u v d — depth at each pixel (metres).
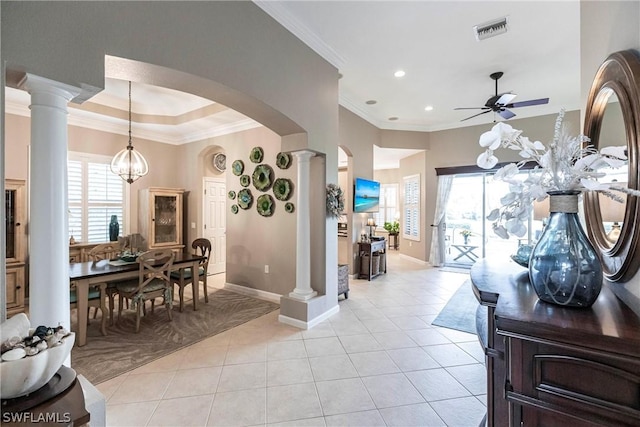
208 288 5.18
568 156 1.08
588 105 1.61
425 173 7.16
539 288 1.12
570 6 2.87
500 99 4.00
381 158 8.41
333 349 2.89
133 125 5.30
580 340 0.84
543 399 0.89
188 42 2.17
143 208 5.54
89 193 5.07
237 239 5.03
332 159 3.82
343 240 6.30
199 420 1.92
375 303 4.34
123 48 1.83
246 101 2.77
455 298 4.59
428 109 5.88
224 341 3.06
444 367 2.57
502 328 0.96
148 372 2.47
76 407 0.98
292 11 2.95
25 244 4.05
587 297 1.03
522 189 1.13
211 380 2.36
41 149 1.54
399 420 1.93
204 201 6.07
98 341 3.05
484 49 3.67
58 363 1.06
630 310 1.02
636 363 0.77
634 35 1.21
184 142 6.09
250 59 2.66
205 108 4.82
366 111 5.97
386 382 2.34
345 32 3.31
